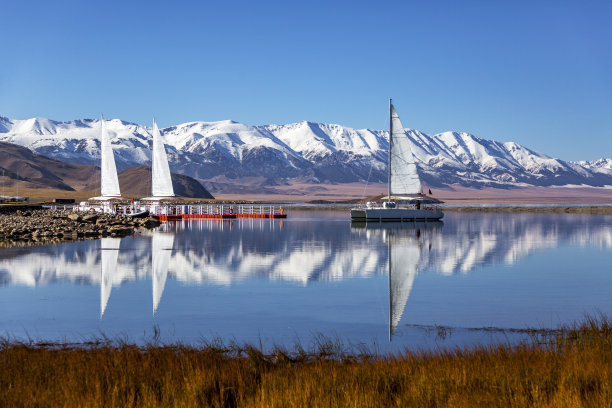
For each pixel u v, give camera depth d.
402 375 12.84
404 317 24.02
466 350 15.67
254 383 12.66
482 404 10.95
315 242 60.59
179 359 14.62
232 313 24.94
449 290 31.02
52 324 22.64
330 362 15.41
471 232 77.25
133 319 23.66
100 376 12.84
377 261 44.19
